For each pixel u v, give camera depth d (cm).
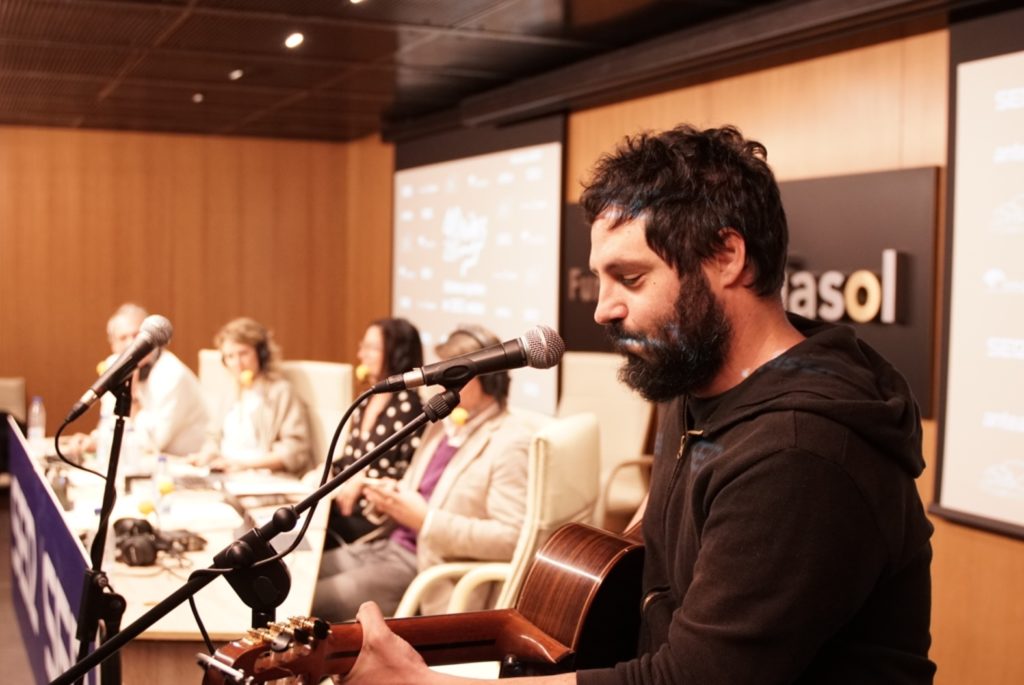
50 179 771
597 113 546
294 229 834
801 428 116
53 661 264
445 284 689
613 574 163
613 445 473
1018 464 330
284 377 454
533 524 258
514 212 609
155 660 224
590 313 545
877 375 131
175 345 808
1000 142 333
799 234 419
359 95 627
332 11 427
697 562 121
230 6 421
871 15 352
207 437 460
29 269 768
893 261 375
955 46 347
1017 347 330
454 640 164
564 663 157
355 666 129
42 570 289
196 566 261
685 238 125
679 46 437
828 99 411
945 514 352
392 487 302
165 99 649
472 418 312
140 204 793
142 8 427
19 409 714
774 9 388
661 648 121
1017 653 333
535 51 498
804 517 113
